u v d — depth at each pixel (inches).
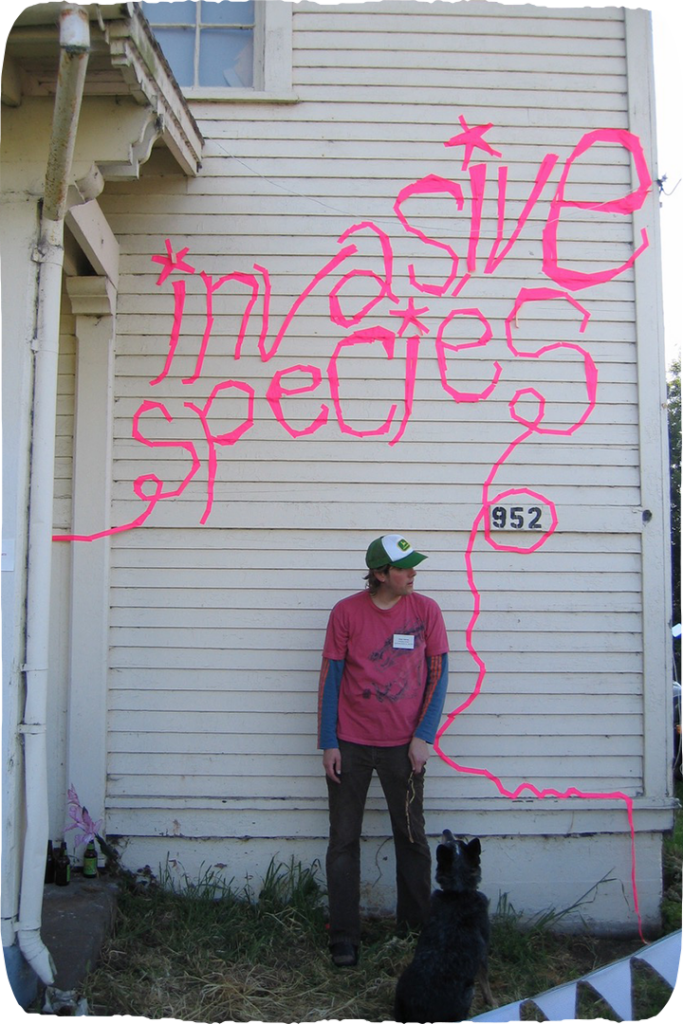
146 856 177.2
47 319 139.0
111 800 177.6
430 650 165.2
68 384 183.8
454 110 187.9
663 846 193.8
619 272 188.1
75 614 178.5
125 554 181.3
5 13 122.5
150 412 182.9
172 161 184.4
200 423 183.0
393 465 183.8
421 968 128.6
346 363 184.4
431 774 179.9
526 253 187.5
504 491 184.2
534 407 185.8
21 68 137.8
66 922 152.9
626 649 183.6
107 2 121.8
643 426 185.9
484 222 187.5
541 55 189.2
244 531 181.8
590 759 181.9
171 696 179.6
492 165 187.9
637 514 185.2
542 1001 120.6
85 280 176.4
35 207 139.5
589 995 142.3
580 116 189.0
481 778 180.4
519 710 181.8
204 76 193.9
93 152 143.3
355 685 162.9
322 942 163.9
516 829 180.4
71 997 133.5
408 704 162.4
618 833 181.2
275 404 183.5
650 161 189.0
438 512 183.3
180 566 181.2
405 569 160.7
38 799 133.6
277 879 175.9
